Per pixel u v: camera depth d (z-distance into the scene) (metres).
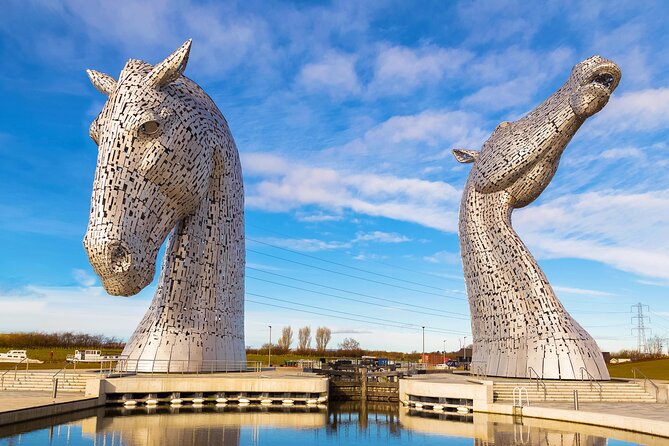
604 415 15.02
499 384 19.28
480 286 23.56
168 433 13.05
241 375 21.09
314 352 68.75
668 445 12.27
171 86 19.25
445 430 14.61
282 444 12.28
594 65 19.69
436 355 56.81
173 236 21.91
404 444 12.55
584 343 20.86
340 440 12.98
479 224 23.86
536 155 21.78
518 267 22.38
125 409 17.30
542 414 16.72
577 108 20.09
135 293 17.83
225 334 22.41
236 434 13.32
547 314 21.36
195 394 19.25
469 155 25.30
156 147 17.83
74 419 14.81
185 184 18.97
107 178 17.17
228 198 23.02
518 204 23.64
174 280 21.42
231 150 23.23
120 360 20.70
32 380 19.09
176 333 21.03
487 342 23.11
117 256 17.03
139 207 17.56
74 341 53.00
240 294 23.64
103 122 17.78
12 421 13.52
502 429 14.70
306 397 20.33
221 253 22.59
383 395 24.02
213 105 22.52
